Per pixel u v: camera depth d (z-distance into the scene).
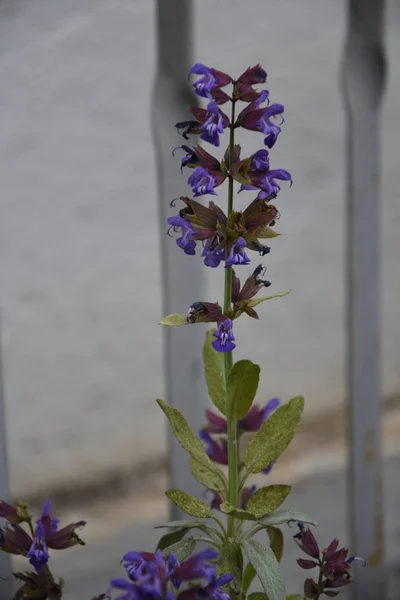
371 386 1.20
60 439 1.46
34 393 1.43
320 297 1.68
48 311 1.43
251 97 0.95
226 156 0.96
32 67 1.36
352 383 1.20
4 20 1.33
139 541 1.35
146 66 1.42
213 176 0.95
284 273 1.64
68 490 1.46
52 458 1.45
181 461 1.16
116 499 1.47
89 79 1.38
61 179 1.40
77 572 1.30
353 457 1.21
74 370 1.46
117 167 1.44
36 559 0.95
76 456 1.47
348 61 1.15
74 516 1.41
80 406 1.47
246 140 1.49
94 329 1.47
